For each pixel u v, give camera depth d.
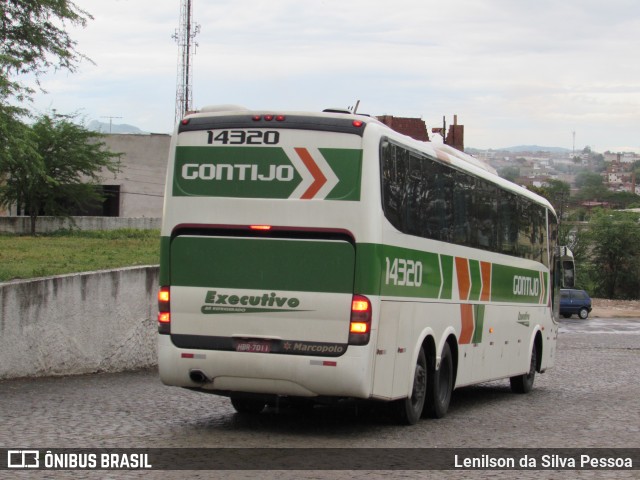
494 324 15.84
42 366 16.22
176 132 11.11
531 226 18.52
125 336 18.59
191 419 12.08
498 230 15.97
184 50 70.00
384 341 10.79
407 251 11.46
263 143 10.77
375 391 10.63
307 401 11.28
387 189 10.84
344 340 10.39
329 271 10.48
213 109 11.18
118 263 21.92
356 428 11.73
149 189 75.56
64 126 53.78
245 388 10.77
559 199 106.56
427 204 12.23
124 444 9.80
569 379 22.03
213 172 10.91
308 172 10.62
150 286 19.50
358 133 10.58
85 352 17.34
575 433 11.91
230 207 10.79
